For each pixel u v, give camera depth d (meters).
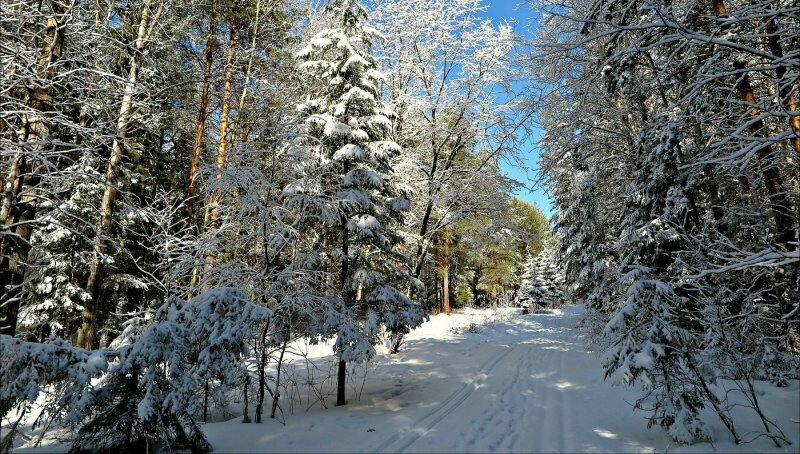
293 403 8.47
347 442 5.64
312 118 8.70
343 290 8.58
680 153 9.66
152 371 5.10
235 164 8.31
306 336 7.99
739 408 6.38
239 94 15.15
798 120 7.04
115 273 15.42
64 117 7.93
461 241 22.64
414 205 17.34
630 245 10.46
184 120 17.56
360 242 8.88
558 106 12.80
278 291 7.58
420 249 15.94
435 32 16.61
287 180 8.62
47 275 13.70
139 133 16.09
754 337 7.64
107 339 15.59
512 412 7.10
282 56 15.42
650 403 7.10
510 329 20.61
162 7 12.46
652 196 9.96
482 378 10.02
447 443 5.57
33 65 7.64
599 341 12.91
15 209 7.51
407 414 7.02
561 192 19.42
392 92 17.25
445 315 26.09
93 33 9.20
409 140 17.30
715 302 6.67
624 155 13.44
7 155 7.01
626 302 5.92
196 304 6.00
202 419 7.45
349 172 8.70
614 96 11.71
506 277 34.66
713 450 4.86
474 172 15.89
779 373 7.14
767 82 9.20
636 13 8.05
